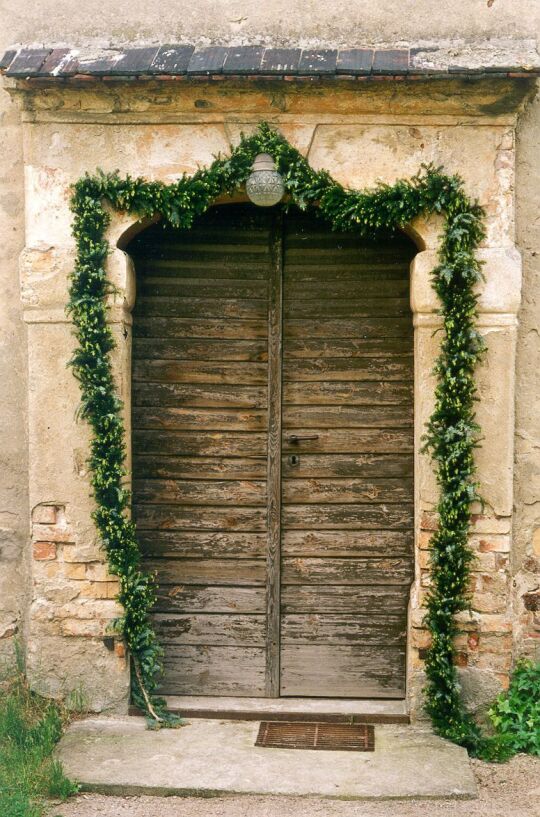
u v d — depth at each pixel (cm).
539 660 432
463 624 422
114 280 427
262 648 454
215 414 457
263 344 455
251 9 433
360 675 451
